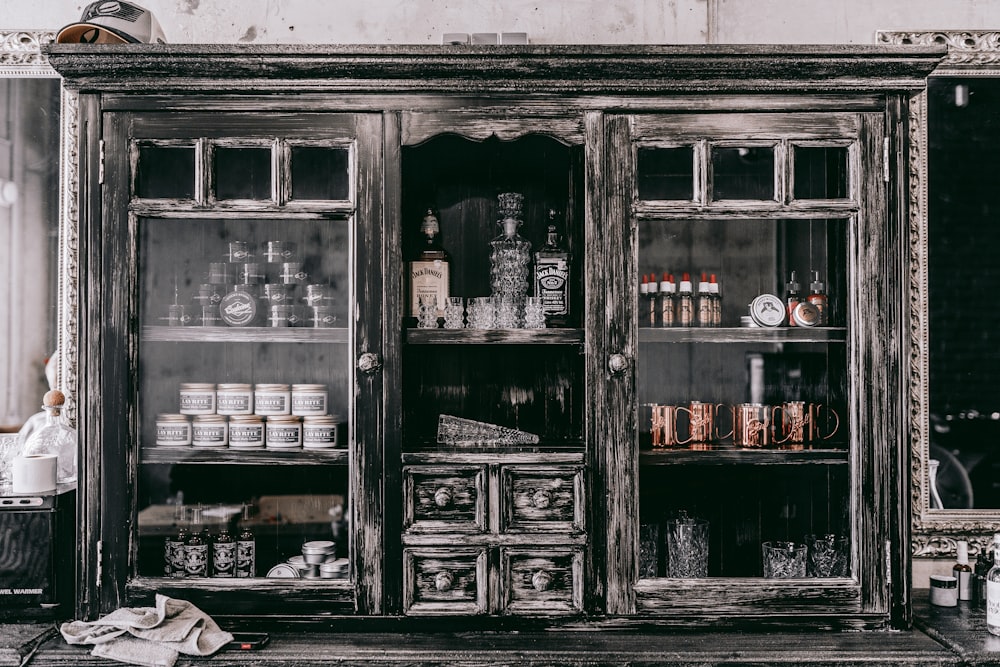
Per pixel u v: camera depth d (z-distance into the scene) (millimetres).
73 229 2014
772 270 1744
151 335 1670
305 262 1709
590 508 1622
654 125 1638
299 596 1613
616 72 1614
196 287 1695
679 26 2049
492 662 1503
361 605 1613
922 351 2014
